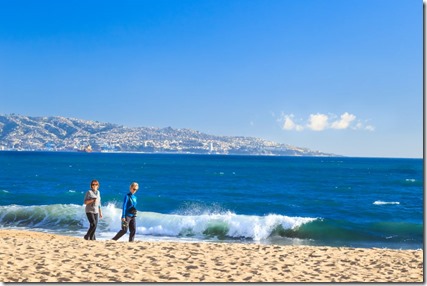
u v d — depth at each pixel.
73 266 9.88
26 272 9.15
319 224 24.23
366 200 49.66
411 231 24.97
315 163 185.62
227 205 42.06
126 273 9.41
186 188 62.78
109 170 105.94
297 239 23.33
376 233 24.30
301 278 9.48
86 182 69.75
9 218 26.34
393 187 67.56
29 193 50.41
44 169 106.56
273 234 23.86
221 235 23.52
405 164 181.12
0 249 11.52
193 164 152.75
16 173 90.31
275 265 10.80
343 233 23.94
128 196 14.89
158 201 42.06
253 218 24.42
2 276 8.79
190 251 12.35
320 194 56.34
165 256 11.46
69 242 13.32
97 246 12.63
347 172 111.12
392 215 37.62
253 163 171.50
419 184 73.25
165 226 23.78
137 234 22.97
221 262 10.95
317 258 11.99
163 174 93.81
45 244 12.70
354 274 10.05
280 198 50.81
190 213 37.31
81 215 26.06
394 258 12.19
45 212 26.59
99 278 8.89
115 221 25.11
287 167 137.62
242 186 67.50
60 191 55.03
